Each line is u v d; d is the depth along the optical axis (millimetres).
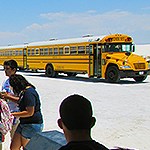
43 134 2814
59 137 2686
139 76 19141
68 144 1579
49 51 24797
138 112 9508
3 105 3846
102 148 1573
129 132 7098
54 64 24219
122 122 8109
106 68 19562
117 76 18844
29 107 3869
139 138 6598
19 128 4000
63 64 23047
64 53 22844
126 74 18547
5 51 35000
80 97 1665
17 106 4410
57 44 23625
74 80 21938
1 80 21484
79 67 21359
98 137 6715
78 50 21375
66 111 1599
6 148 5762
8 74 4750
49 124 7980
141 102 11438
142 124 7887
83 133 1591
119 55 19328
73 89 15883
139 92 14359
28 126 3938
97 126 7695
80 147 1546
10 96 4203
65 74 28328
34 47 27062
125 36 19938
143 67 19031
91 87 16797
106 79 19672
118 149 2457
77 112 1586
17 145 4043
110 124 7910
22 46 30719
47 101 11914
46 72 25312
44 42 25953
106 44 19375
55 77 24844
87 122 1594
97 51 19922
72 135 1590
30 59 27859
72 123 1580
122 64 18609
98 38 19797
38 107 4008
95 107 10445
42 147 2607
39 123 4008
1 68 42719
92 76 20234
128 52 19766
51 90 15469
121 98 12492
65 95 13578
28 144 2832
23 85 3986
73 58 21906
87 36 21406
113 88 16203
